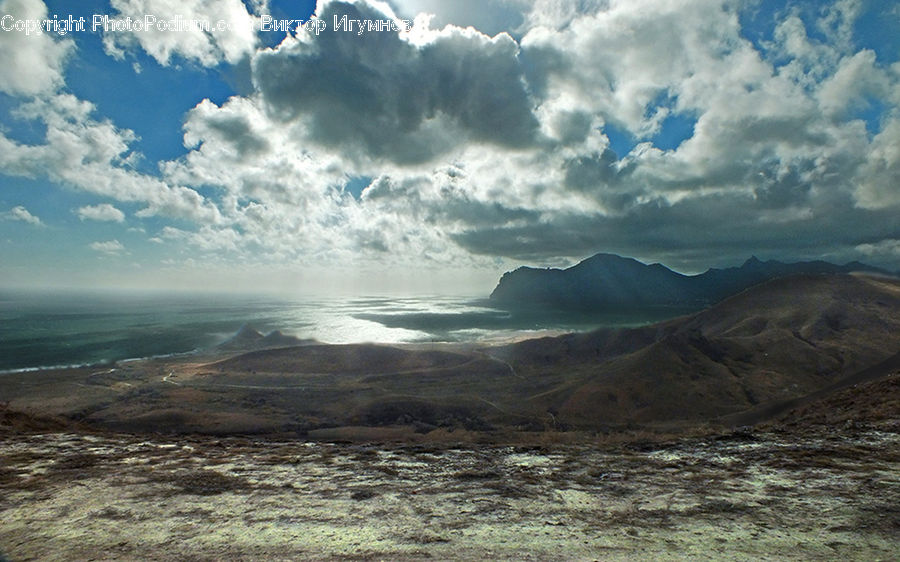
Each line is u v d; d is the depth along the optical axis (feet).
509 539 18.67
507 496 24.49
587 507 22.70
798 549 17.43
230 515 21.34
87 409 207.62
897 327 368.68
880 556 16.74
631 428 179.22
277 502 23.24
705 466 30.09
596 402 212.64
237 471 29.22
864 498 22.67
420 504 23.11
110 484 25.88
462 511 22.13
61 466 29.43
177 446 36.65
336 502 23.34
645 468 30.09
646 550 17.56
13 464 29.68
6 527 19.67
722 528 19.67
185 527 19.83
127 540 18.40
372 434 158.20
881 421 40.34
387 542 18.31
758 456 31.94
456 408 203.21
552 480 27.58
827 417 46.06
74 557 16.89
